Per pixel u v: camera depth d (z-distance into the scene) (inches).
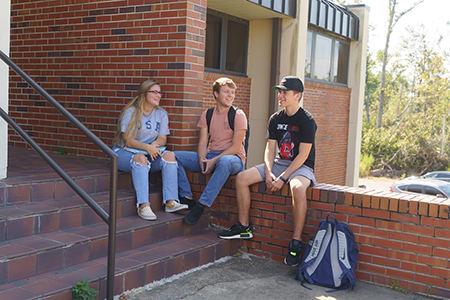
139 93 177.0
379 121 1545.3
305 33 401.4
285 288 146.8
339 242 151.0
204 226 185.6
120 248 145.9
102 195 164.2
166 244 158.7
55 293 110.1
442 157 1334.9
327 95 513.7
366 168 1316.4
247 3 342.0
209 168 177.9
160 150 175.2
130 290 132.8
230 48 391.9
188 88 189.2
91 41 211.6
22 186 141.4
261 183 175.3
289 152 169.5
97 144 106.3
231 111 180.7
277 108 401.7
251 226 179.2
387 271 152.6
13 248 119.8
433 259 145.3
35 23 228.5
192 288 141.0
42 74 228.5
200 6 191.8
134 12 198.2
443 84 1368.1
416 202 146.4
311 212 165.6
